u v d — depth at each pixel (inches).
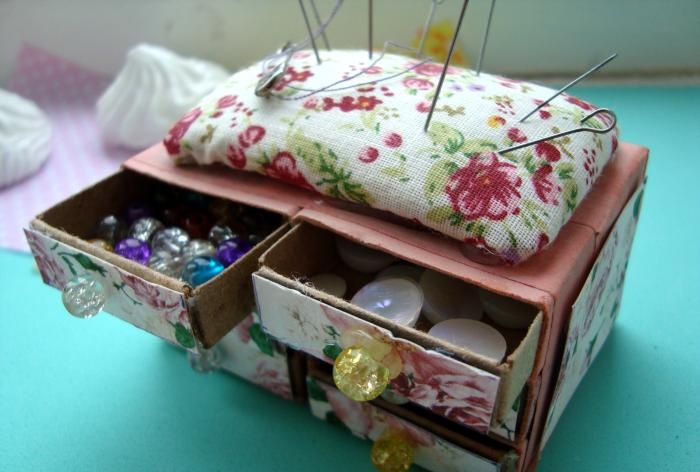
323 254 4.4
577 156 3.8
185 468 4.4
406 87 4.2
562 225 3.6
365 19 8.3
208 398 4.8
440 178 3.6
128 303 4.0
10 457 4.5
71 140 8.1
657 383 4.7
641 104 7.4
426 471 4.3
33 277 6.0
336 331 3.6
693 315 5.1
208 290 3.7
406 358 3.4
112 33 9.1
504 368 3.1
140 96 7.5
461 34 8.0
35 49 9.3
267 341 4.4
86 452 4.5
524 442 3.8
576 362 4.1
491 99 4.0
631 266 5.5
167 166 4.6
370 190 3.8
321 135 4.0
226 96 4.5
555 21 7.7
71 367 5.1
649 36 7.6
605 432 4.4
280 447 4.5
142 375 5.0
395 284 4.0
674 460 4.2
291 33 8.7
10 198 7.0
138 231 4.6
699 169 6.4
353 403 4.3
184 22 9.0
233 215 4.7
